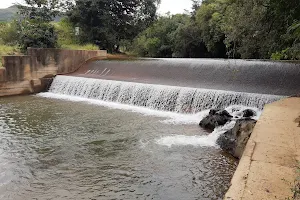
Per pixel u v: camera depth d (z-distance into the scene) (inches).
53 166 353.1
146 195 287.7
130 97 710.5
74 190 298.2
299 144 242.4
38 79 895.7
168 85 715.4
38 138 451.5
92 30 1326.3
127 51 1718.8
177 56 1525.6
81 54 1021.2
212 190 295.7
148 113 619.2
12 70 840.3
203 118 523.2
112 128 503.5
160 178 321.4
